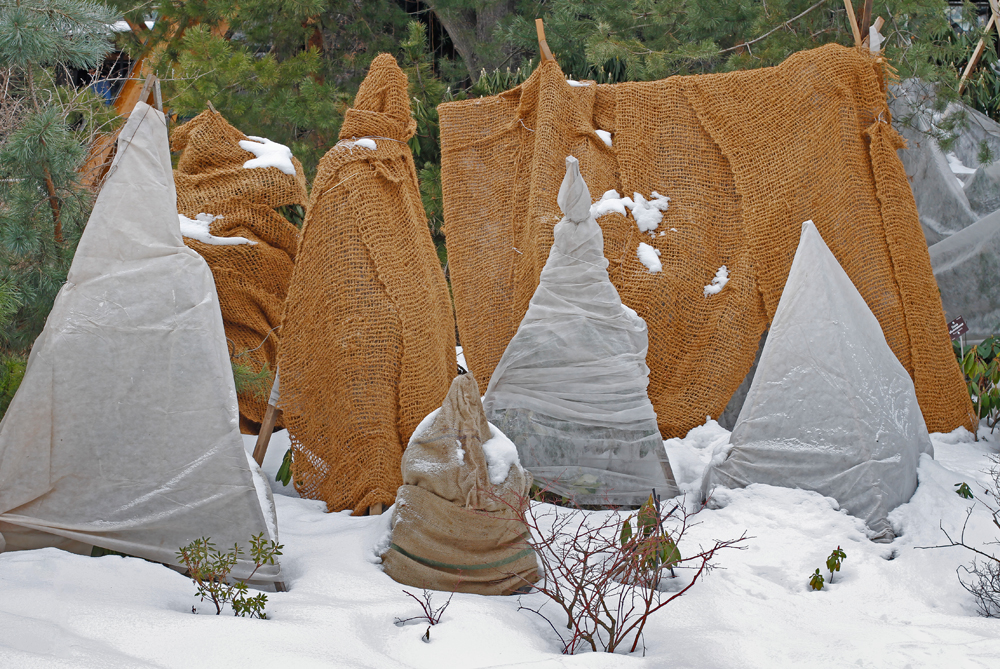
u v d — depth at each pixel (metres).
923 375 6.50
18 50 4.47
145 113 4.19
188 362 4.00
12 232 4.51
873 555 4.30
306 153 11.78
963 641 3.37
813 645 3.40
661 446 5.33
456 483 4.02
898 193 6.67
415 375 5.34
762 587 4.09
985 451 6.21
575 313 5.28
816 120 6.70
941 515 4.58
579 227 5.30
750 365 6.45
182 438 3.95
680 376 6.41
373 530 4.46
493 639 3.35
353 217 5.40
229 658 2.96
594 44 10.16
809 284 5.11
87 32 4.89
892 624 3.68
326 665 2.93
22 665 2.70
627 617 3.50
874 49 7.03
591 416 5.23
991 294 8.74
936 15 10.16
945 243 9.03
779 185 6.62
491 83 10.56
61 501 3.90
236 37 13.77
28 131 4.55
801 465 4.89
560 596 3.56
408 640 3.31
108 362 3.95
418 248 5.66
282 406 5.44
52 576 3.57
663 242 6.56
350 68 13.76
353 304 5.31
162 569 3.80
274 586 3.88
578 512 4.88
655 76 10.98
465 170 7.18
